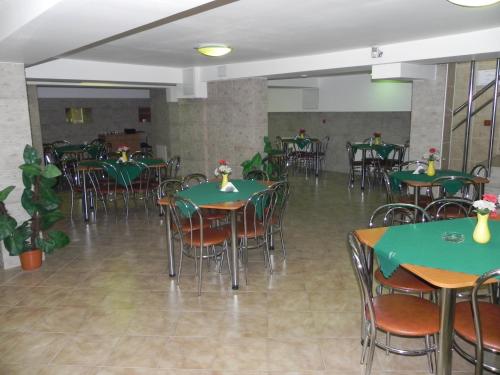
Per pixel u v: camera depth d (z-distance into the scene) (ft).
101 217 18.48
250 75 20.30
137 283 11.35
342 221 17.34
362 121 29.66
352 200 21.26
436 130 18.43
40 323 9.29
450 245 7.26
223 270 12.17
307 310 9.71
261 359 7.87
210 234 11.16
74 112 34.53
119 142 33.76
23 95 12.43
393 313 6.88
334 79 30.81
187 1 6.27
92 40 9.23
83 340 8.58
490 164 16.71
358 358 7.89
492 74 20.57
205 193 12.22
